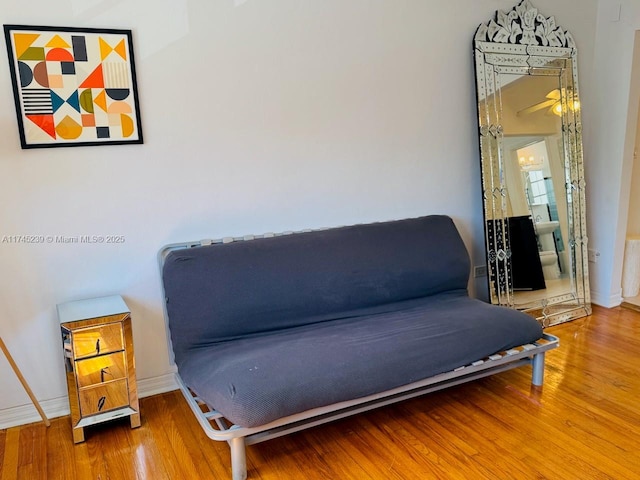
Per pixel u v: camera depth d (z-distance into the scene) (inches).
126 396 86.1
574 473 71.9
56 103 85.0
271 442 82.4
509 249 128.0
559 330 128.3
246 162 102.0
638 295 151.2
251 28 98.3
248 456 78.7
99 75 87.1
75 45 84.8
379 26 111.7
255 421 68.6
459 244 116.0
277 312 93.1
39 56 82.7
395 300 105.3
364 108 113.0
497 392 97.0
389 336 87.4
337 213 113.8
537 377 97.8
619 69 132.6
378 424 87.1
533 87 129.5
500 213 126.6
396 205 121.1
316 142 108.7
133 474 74.8
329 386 73.6
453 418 88.0
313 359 77.9
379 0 110.7
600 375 102.2
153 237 96.0
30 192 85.7
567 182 136.4
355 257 102.3
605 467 73.0
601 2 136.6
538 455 76.4
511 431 83.1
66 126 86.2
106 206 91.4
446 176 126.6
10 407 89.4
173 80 93.0
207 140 97.7
